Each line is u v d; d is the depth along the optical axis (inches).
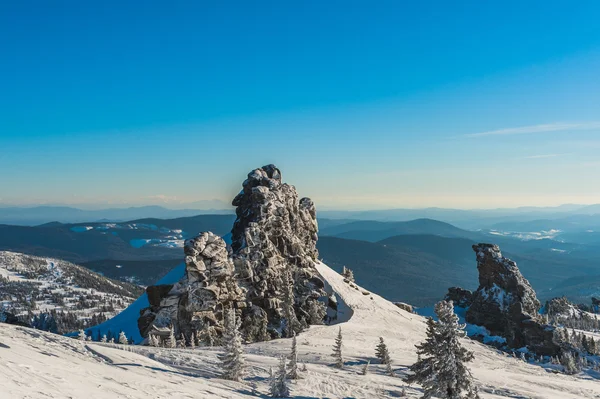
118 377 1081.4
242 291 4313.5
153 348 2276.1
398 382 2028.8
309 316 4685.0
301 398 1542.8
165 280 5221.5
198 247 3944.4
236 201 5634.8
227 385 1513.3
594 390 2605.8
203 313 3754.9
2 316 3814.0
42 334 1729.8
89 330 5078.7
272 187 5649.6
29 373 808.9
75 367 1036.5
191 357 2033.7
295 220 6018.7
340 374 2079.2
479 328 6545.3
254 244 4793.3
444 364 1156.5
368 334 4013.3
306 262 5669.3
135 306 5816.9
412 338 4148.6
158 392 1026.1
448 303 1183.6
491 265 6875.0
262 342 3289.9
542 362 5270.7
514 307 6245.1
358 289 5949.8
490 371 2851.9
